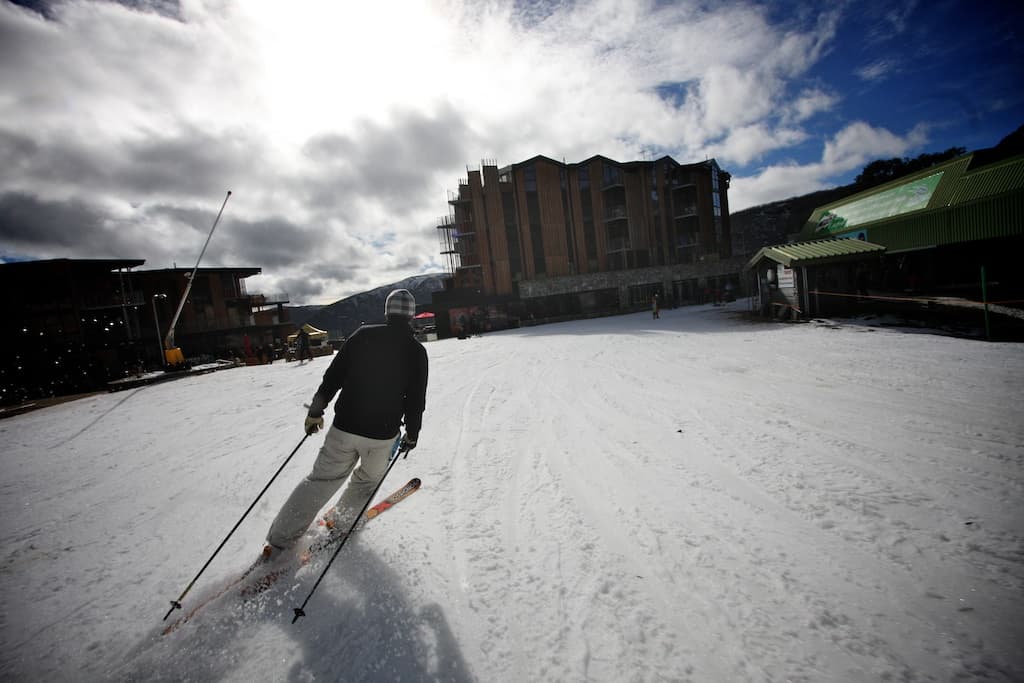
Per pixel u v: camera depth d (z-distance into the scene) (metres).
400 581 2.15
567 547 2.46
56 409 11.31
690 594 1.98
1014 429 4.07
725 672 1.52
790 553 2.27
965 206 15.21
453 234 43.06
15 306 29.83
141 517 3.25
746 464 3.61
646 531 2.59
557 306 36.56
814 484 3.13
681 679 1.51
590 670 1.57
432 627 1.82
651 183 43.94
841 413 5.02
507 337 23.64
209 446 5.50
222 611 1.96
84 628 1.90
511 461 4.07
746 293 40.22
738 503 2.90
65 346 26.06
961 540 2.28
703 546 2.39
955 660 1.50
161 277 38.88
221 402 9.30
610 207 43.25
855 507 2.73
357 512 2.57
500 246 39.72
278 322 47.31
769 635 1.69
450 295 38.50
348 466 2.41
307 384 11.03
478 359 13.61
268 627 1.84
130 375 20.47
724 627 1.75
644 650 1.66
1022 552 2.13
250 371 16.52
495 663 1.62
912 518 2.55
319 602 1.99
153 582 2.28
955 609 1.76
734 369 8.47
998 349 8.53
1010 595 1.82
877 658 1.54
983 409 4.80
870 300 14.99
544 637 1.75
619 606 1.92
